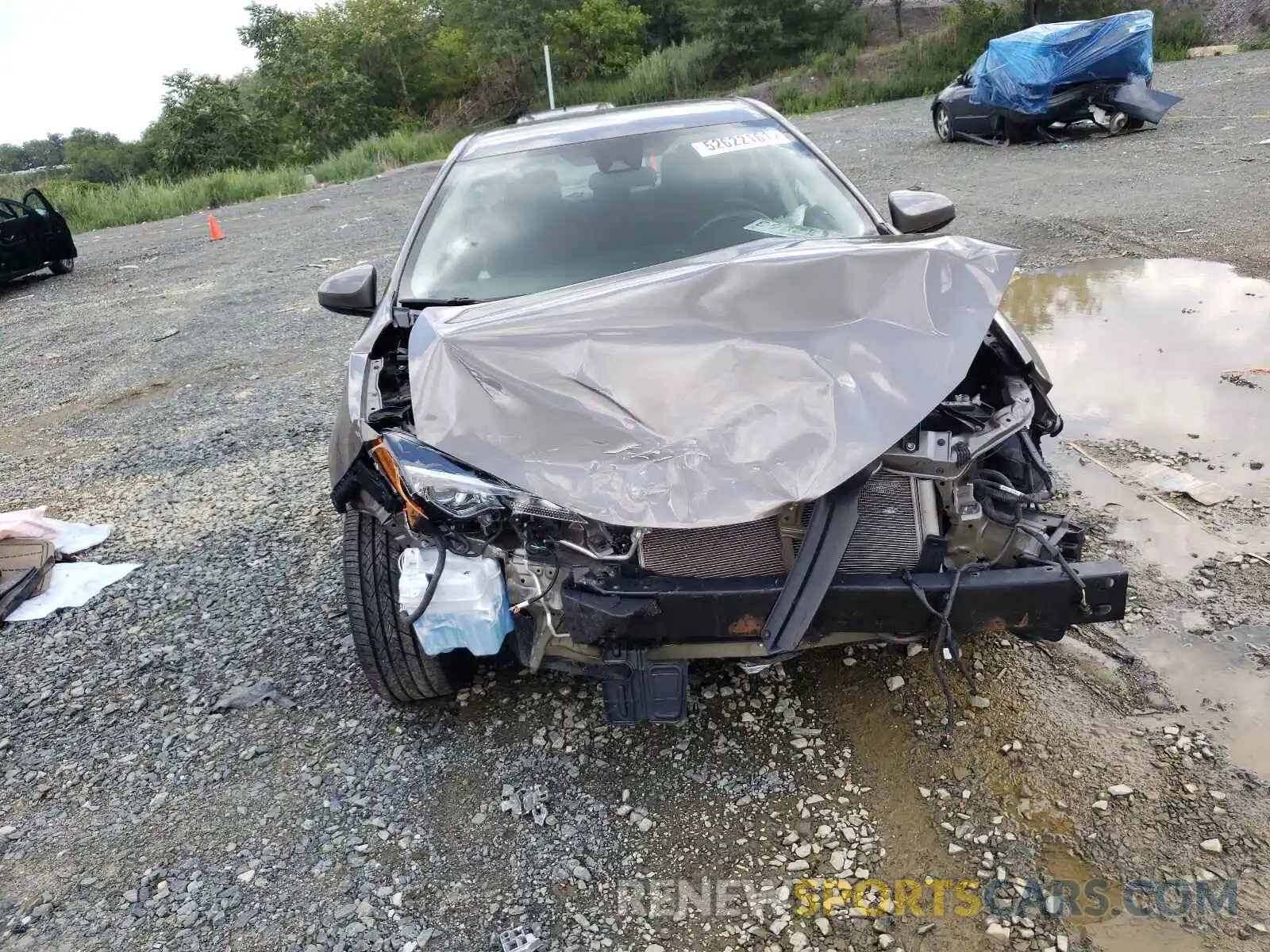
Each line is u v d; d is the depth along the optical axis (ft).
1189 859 7.16
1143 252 23.15
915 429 7.60
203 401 22.86
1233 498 11.89
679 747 9.03
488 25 144.46
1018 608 7.49
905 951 6.77
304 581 13.39
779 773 8.56
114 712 10.93
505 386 7.59
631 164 12.43
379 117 151.84
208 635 12.28
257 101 151.23
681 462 7.22
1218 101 49.16
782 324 7.84
